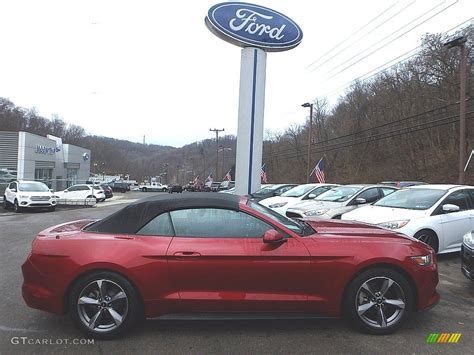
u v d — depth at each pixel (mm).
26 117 103000
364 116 55938
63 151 57625
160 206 4738
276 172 74250
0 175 42531
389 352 4145
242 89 14484
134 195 61844
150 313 4465
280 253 4457
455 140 42625
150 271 4426
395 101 49594
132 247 4484
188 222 4648
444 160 42750
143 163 161750
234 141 113875
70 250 4496
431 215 8320
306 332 4656
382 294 4594
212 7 13961
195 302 4430
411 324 4914
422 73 42938
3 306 5559
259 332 4660
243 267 4434
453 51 38531
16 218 19531
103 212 24516
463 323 4965
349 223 5684
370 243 4633
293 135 69812
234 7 14117
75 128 130375
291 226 4895
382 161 53188
